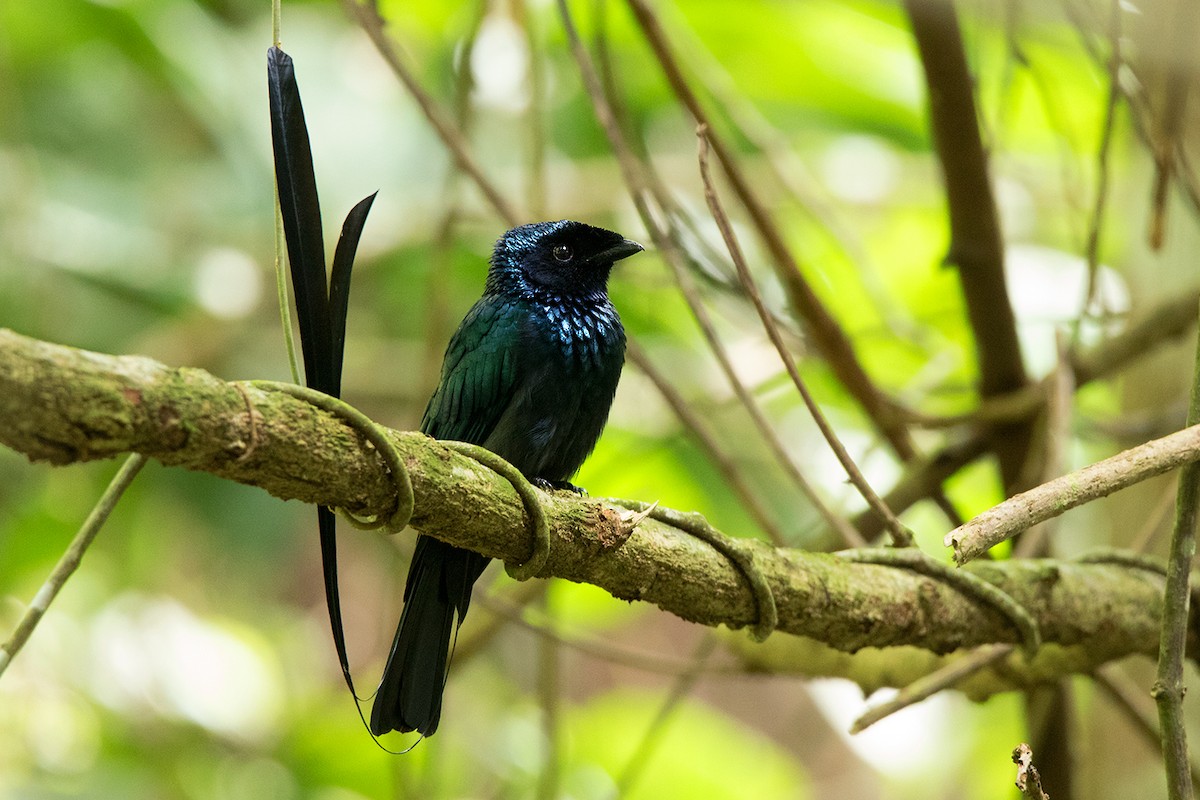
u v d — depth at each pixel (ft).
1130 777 34.42
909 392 35.32
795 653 30.30
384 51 28.07
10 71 41.55
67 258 43.47
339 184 45.75
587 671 71.10
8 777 38.93
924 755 49.75
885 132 47.06
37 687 41.86
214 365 45.70
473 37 31.42
